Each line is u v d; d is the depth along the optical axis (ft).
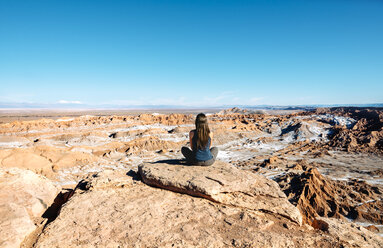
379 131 387.75
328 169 236.84
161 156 281.13
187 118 548.31
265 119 613.11
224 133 432.25
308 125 470.39
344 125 507.30
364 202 148.05
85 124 423.23
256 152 333.42
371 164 260.42
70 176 175.73
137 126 445.78
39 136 333.62
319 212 136.98
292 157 297.74
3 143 263.70
